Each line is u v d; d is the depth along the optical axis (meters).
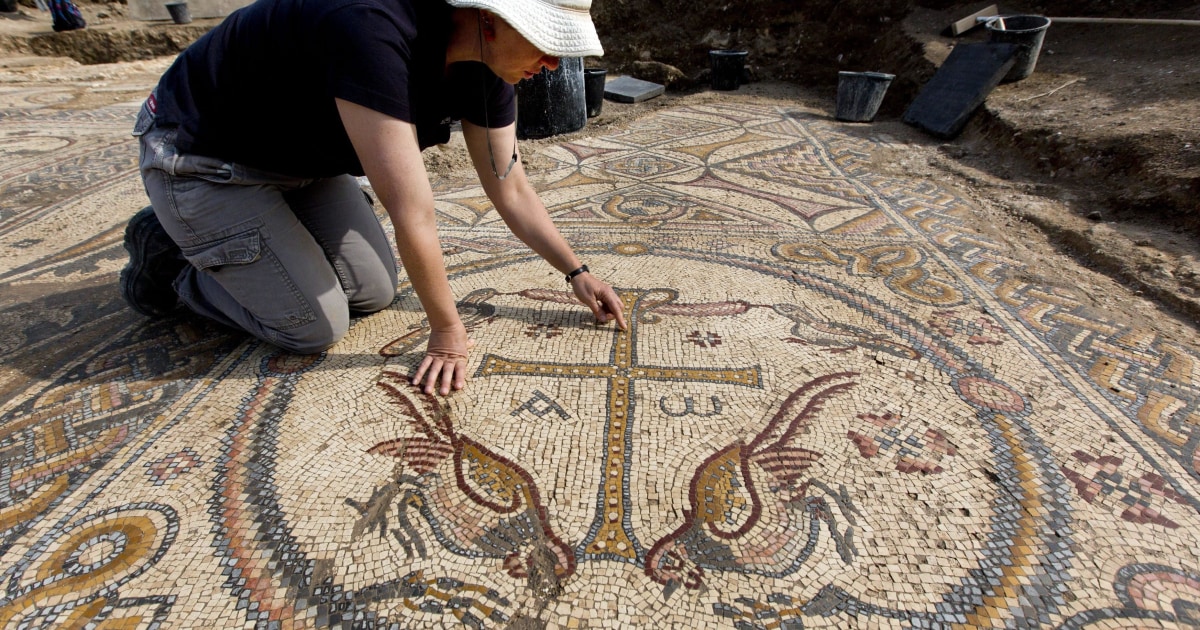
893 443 1.31
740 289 1.94
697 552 1.08
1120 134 2.77
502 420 1.37
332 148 1.30
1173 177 2.39
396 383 1.48
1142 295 1.95
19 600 1.00
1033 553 1.08
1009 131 3.34
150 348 1.65
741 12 5.93
